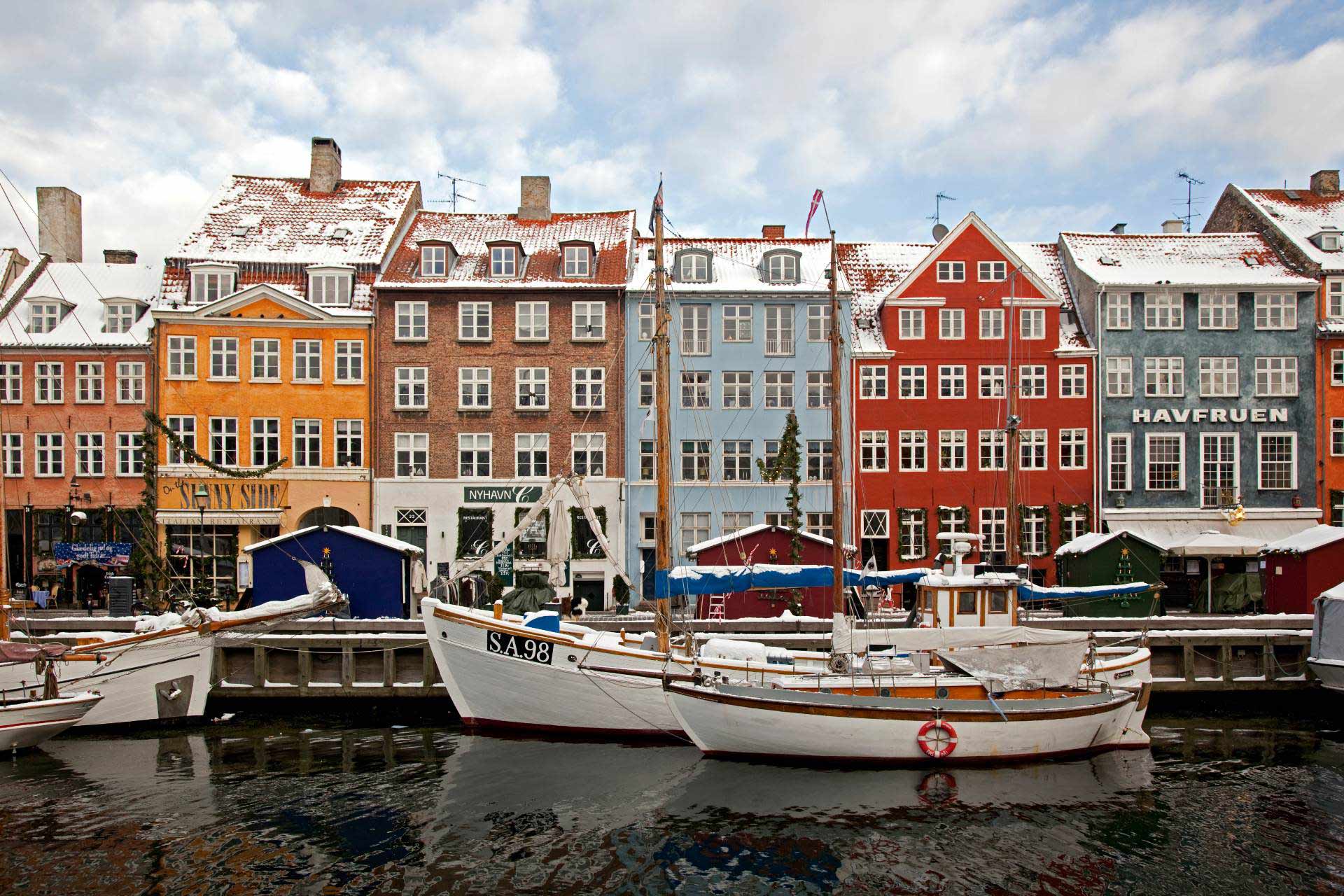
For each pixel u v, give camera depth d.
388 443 35.31
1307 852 14.15
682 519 35.56
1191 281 36.91
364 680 22.86
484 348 35.78
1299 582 27.81
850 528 35.81
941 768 17.55
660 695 19.16
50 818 15.21
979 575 22.17
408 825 14.97
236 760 18.34
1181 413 36.44
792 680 18.48
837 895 12.70
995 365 36.53
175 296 35.38
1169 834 14.80
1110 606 28.30
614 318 35.97
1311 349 36.78
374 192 40.16
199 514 34.19
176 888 12.67
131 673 20.47
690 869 13.41
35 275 37.88
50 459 34.91
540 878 13.12
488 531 34.78
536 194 40.41
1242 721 22.08
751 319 36.44
